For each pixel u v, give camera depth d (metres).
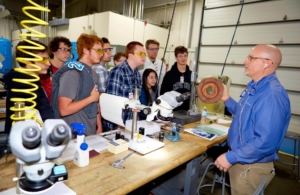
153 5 5.54
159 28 4.91
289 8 3.44
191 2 4.74
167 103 1.26
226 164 1.30
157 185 1.85
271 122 1.18
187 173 1.51
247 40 3.95
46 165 0.71
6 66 3.84
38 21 0.77
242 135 1.33
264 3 3.69
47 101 1.26
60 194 0.76
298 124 3.53
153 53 2.79
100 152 1.17
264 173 1.34
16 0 7.14
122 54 2.88
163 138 1.44
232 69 4.19
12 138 0.58
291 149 3.62
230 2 4.10
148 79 2.23
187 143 1.43
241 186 1.40
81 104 1.32
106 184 0.86
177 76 2.66
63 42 2.08
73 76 1.30
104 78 2.04
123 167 1.02
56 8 7.89
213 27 4.39
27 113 0.80
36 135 0.58
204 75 4.59
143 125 1.53
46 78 1.81
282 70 3.61
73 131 1.04
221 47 4.31
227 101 1.75
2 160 0.99
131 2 5.00
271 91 1.23
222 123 2.08
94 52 1.44
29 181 0.73
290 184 2.65
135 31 4.36
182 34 5.04
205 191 2.33
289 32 3.48
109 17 3.85
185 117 1.91
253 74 1.37
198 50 4.56
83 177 0.90
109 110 1.33
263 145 1.19
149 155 1.18
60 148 0.65
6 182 0.83
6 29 7.11
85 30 4.38
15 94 1.06
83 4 6.97
